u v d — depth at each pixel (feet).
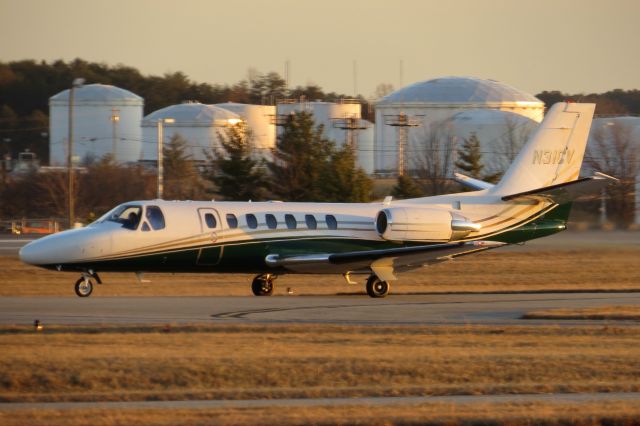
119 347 255.91
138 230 396.37
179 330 288.51
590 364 245.86
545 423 181.78
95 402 202.59
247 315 329.93
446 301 398.62
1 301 359.66
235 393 210.59
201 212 410.11
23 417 181.06
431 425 179.63
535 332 301.22
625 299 413.80
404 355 253.03
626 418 184.24
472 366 239.91
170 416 183.01
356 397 209.97
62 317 313.12
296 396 210.59
